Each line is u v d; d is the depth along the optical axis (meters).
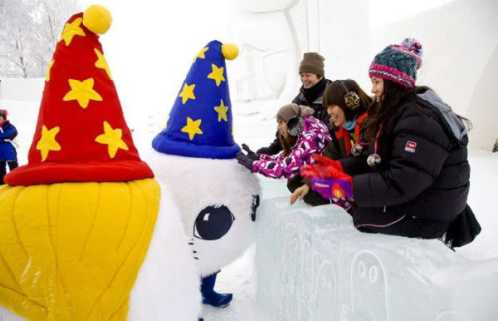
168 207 1.41
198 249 1.83
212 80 1.91
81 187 1.26
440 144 1.38
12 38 15.55
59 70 1.40
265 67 9.34
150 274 1.25
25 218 1.18
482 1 7.58
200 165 1.80
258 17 9.30
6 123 5.91
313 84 2.68
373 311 1.31
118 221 1.23
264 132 8.85
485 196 4.39
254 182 2.02
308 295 1.80
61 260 1.16
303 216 1.87
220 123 1.92
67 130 1.36
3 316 1.17
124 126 1.50
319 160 1.65
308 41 9.35
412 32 9.48
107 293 1.18
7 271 1.16
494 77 7.33
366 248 1.37
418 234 1.54
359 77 9.52
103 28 1.45
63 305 1.14
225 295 2.50
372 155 1.55
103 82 1.46
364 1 9.40
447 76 8.32
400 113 1.45
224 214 1.83
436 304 1.08
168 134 1.92
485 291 1.02
